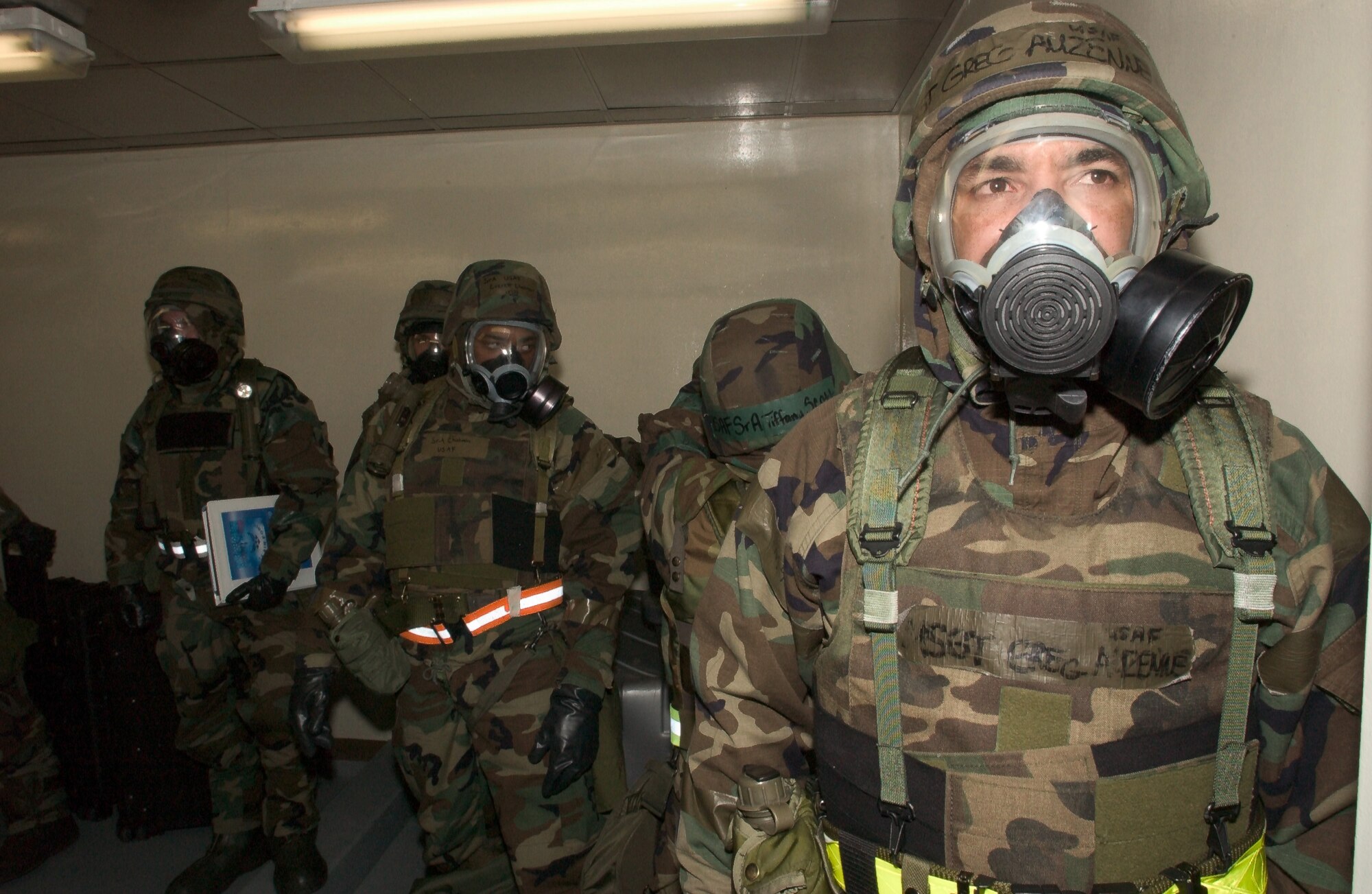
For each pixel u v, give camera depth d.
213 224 3.22
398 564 1.73
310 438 2.20
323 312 3.18
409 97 2.73
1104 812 0.61
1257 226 1.00
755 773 0.75
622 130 3.09
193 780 2.43
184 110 2.80
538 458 1.77
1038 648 0.62
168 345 2.14
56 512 3.29
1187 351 0.57
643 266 3.10
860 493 0.69
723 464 1.35
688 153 3.08
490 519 1.72
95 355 3.27
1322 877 0.67
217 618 2.08
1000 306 0.60
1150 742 0.61
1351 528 0.64
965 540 0.66
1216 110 1.10
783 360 1.25
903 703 0.66
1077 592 0.63
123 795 2.36
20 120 2.88
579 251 3.12
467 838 1.86
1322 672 0.65
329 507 2.16
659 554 1.38
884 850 0.67
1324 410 0.87
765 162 3.06
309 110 2.84
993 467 0.68
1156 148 0.69
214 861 2.09
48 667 2.49
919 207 0.76
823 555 0.71
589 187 3.11
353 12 1.73
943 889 0.64
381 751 2.73
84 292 3.27
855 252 3.05
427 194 3.14
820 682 0.74
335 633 1.66
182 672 2.06
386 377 3.16
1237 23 1.03
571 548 1.79
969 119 0.69
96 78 2.51
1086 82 0.63
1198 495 0.64
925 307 0.77
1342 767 0.66
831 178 3.05
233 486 2.14
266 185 3.20
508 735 1.66
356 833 2.22
